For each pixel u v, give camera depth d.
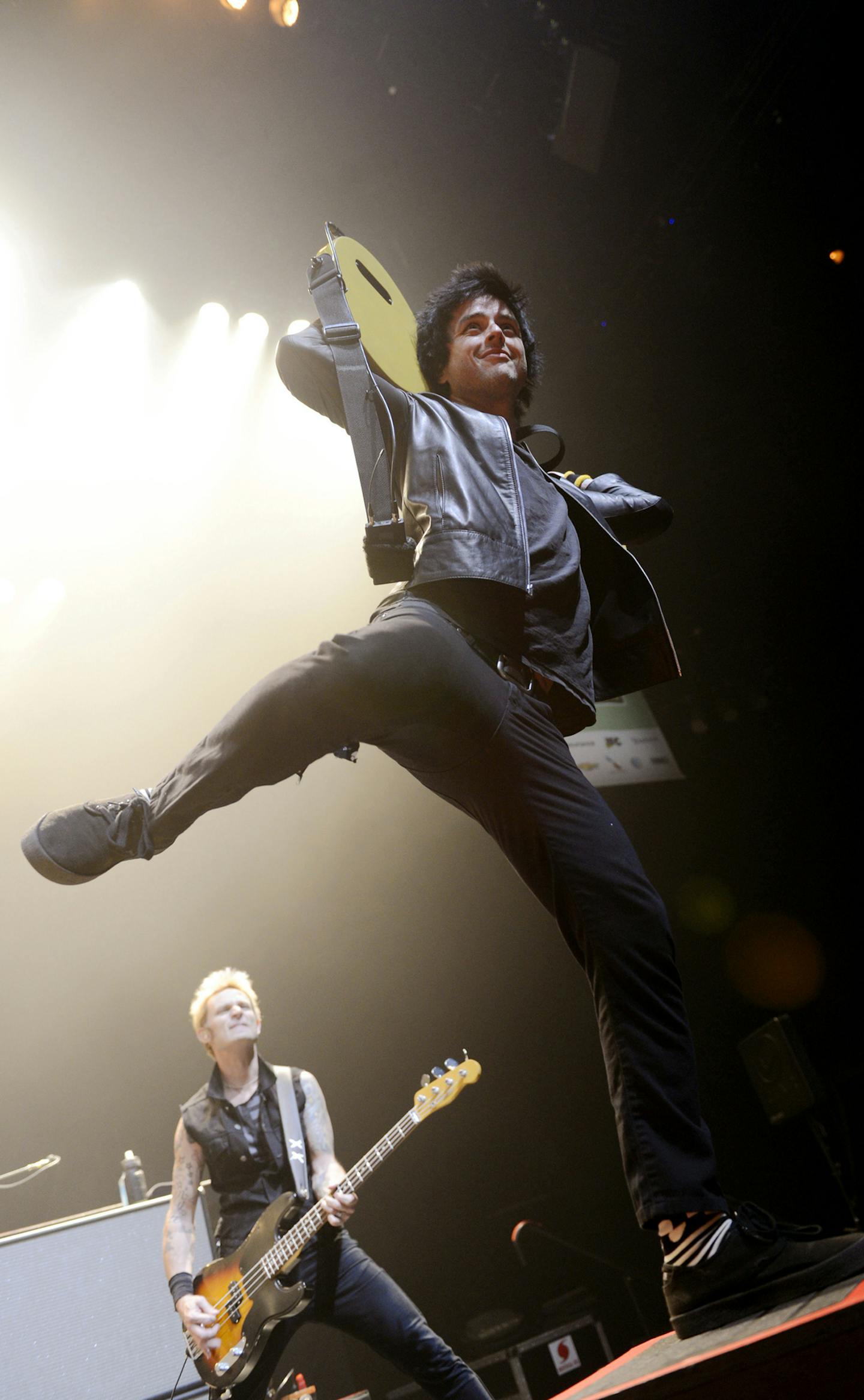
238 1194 3.17
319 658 1.19
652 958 1.26
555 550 1.40
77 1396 2.99
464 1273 5.66
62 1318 3.09
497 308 1.60
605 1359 4.34
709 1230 1.17
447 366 1.59
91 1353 3.07
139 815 1.24
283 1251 2.90
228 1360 2.87
